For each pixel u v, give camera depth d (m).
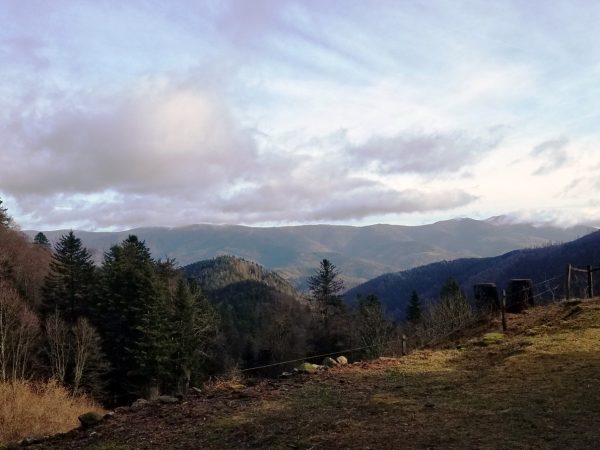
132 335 45.12
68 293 51.28
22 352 36.19
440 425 6.71
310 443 6.59
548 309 15.02
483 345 12.34
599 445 5.51
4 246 54.97
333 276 56.06
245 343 66.88
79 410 18.69
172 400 10.32
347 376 10.66
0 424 14.47
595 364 8.68
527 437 5.95
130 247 57.41
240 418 8.23
